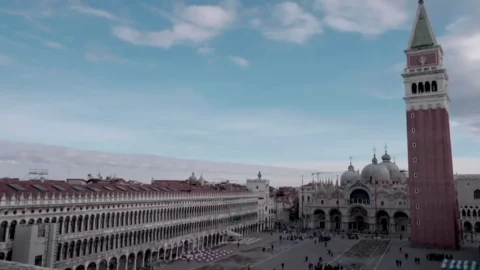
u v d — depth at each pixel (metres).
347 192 198.75
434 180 134.38
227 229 155.38
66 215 72.81
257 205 195.00
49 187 75.56
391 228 185.62
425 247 132.88
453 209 130.62
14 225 62.19
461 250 128.50
